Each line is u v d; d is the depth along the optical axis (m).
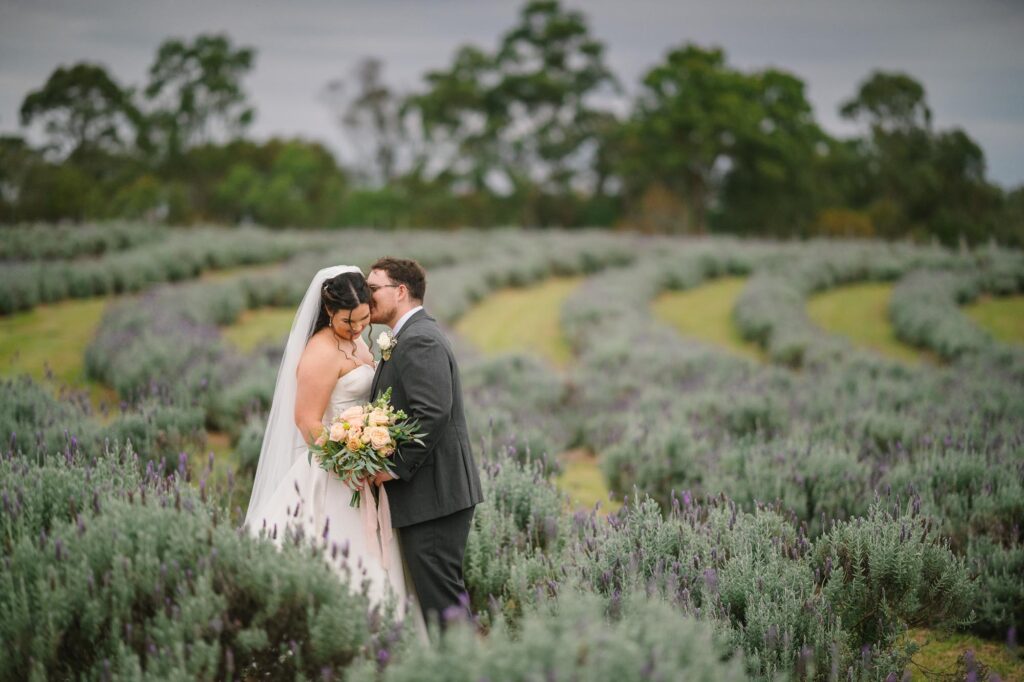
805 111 51.28
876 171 53.50
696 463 5.81
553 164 58.62
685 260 24.72
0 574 2.63
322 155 59.59
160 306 12.27
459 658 2.08
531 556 3.70
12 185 28.75
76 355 10.19
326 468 3.26
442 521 3.36
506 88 57.38
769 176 50.34
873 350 14.38
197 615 2.54
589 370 11.66
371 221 52.91
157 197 40.16
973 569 4.23
